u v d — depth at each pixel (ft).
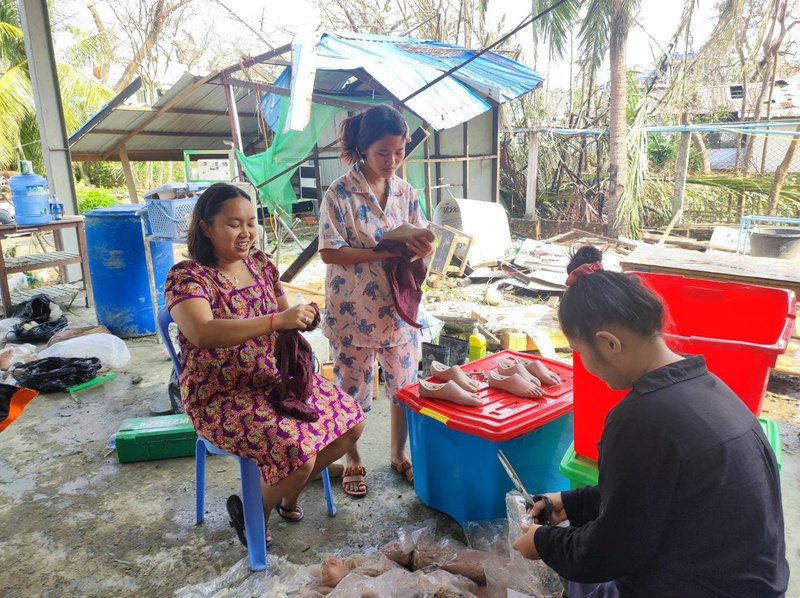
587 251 9.28
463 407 7.75
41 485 9.59
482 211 25.77
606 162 36.70
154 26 49.80
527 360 9.11
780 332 6.27
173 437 10.25
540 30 35.24
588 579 4.34
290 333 7.10
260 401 7.23
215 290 7.07
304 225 37.91
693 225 31.35
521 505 6.35
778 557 4.07
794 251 20.52
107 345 14.51
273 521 8.47
